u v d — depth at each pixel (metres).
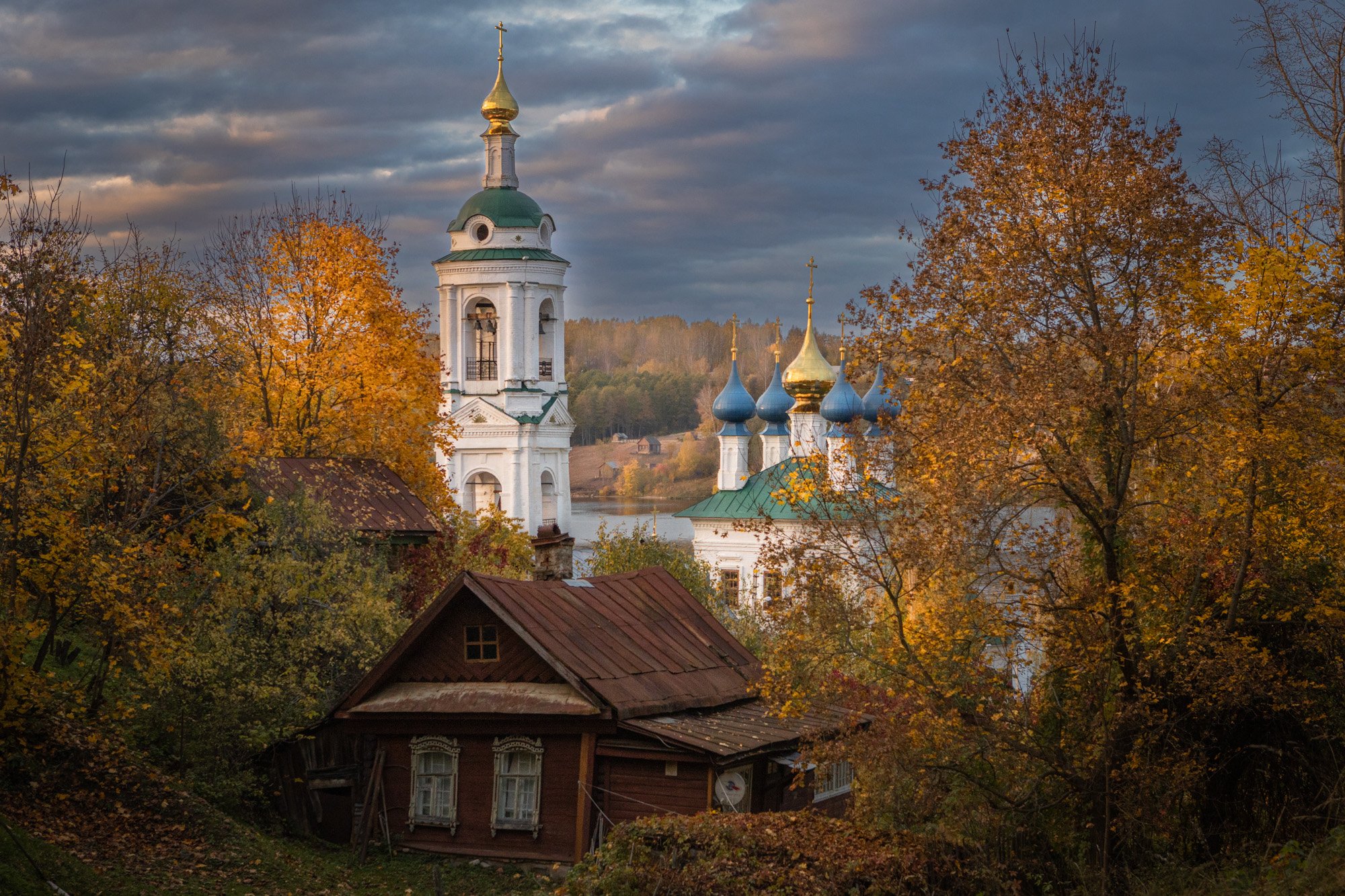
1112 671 22.95
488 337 78.19
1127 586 21.39
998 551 22.06
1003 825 22.55
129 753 25.80
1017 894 20.30
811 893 17.48
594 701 25.86
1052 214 22.34
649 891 17.88
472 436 76.69
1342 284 21.05
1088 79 22.80
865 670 24.25
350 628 28.94
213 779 26.66
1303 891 18.55
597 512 159.50
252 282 48.59
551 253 77.38
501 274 75.94
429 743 27.50
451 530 40.28
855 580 23.73
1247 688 21.47
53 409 23.97
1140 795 21.70
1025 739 22.41
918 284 22.44
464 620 27.88
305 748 28.81
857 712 22.52
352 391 48.12
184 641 25.64
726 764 25.08
